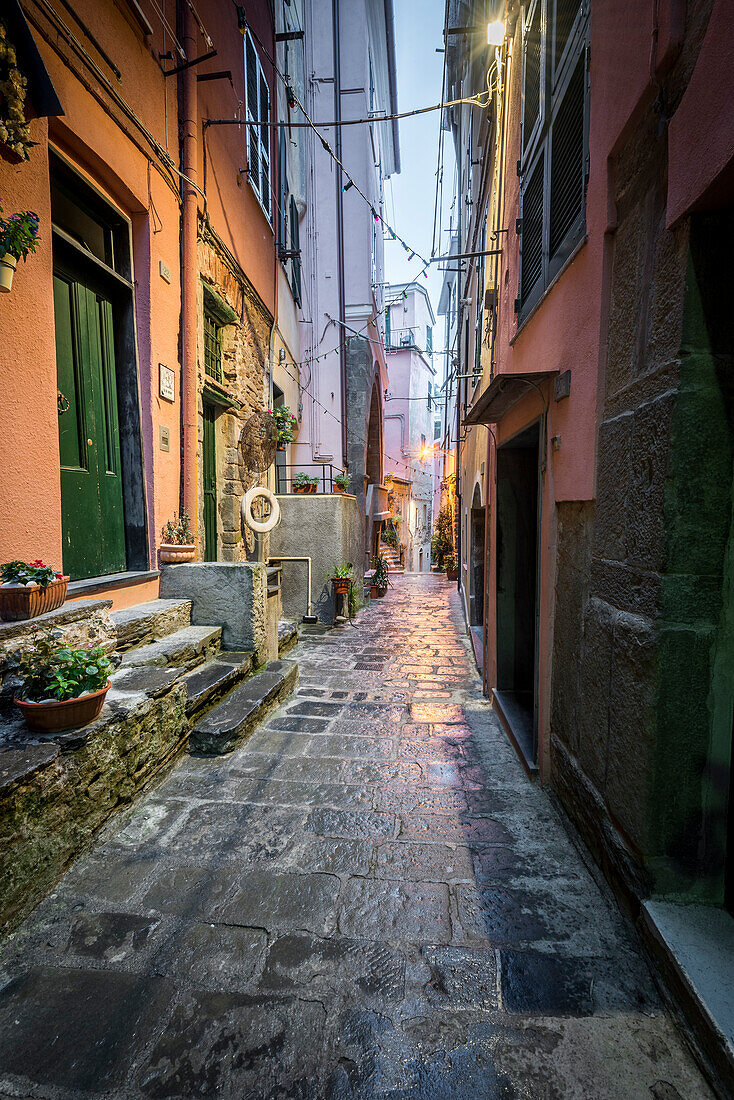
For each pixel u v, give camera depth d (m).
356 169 11.92
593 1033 1.43
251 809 2.60
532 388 3.02
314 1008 1.51
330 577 8.21
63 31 2.95
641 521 1.68
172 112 4.37
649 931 1.62
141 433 3.99
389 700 4.47
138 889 2.00
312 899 1.96
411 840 2.36
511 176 4.18
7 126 2.43
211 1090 1.29
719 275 1.44
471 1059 1.36
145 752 2.68
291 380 9.66
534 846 2.32
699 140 1.35
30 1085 1.30
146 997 1.54
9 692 2.30
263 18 7.09
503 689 4.34
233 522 5.96
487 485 4.97
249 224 6.46
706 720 1.58
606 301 2.06
